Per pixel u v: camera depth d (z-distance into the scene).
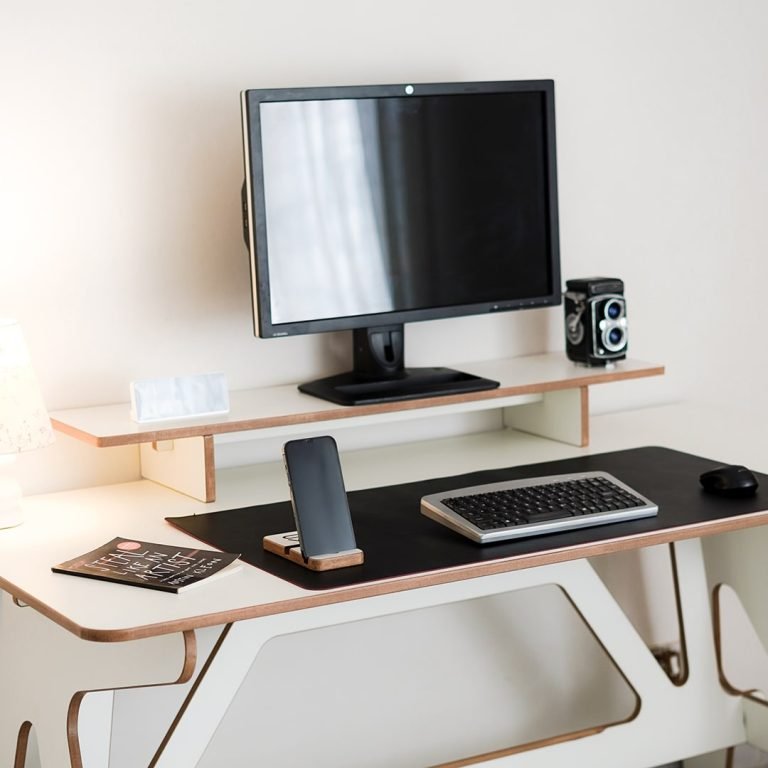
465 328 2.61
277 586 1.65
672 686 2.45
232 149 2.32
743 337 2.96
